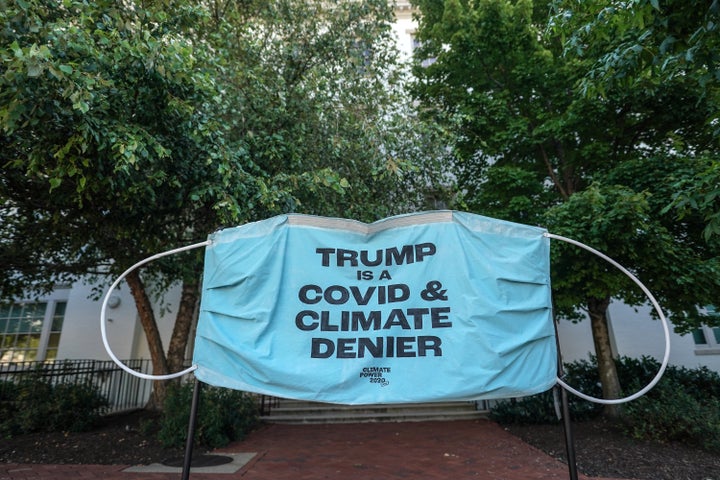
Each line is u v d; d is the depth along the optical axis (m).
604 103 6.85
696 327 7.03
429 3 8.71
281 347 2.94
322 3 8.38
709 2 3.56
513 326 2.92
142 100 4.72
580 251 5.96
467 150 8.37
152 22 5.08
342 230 3.27
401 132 7.40
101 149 4.16
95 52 3.99
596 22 4.50
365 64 8.41
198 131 5.10
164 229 6.42
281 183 5.89
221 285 3.12
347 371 2.86
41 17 4.18
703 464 5.18
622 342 10.43
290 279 3.12
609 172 6.77
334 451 6.24
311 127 6.96
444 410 8.89
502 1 7.46
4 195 5.62
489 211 7.46
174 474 4.91
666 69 4.77
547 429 7.29
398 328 2.97
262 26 8.05
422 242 3.18
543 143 7.96
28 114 3.91
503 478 4.88
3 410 7.30
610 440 6.25
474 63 8.02
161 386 8.26
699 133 6.95
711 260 5.71
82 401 7.43
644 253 5.84
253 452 6.13
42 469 5.04
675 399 6.34
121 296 11.17
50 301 11.31
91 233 6.45
